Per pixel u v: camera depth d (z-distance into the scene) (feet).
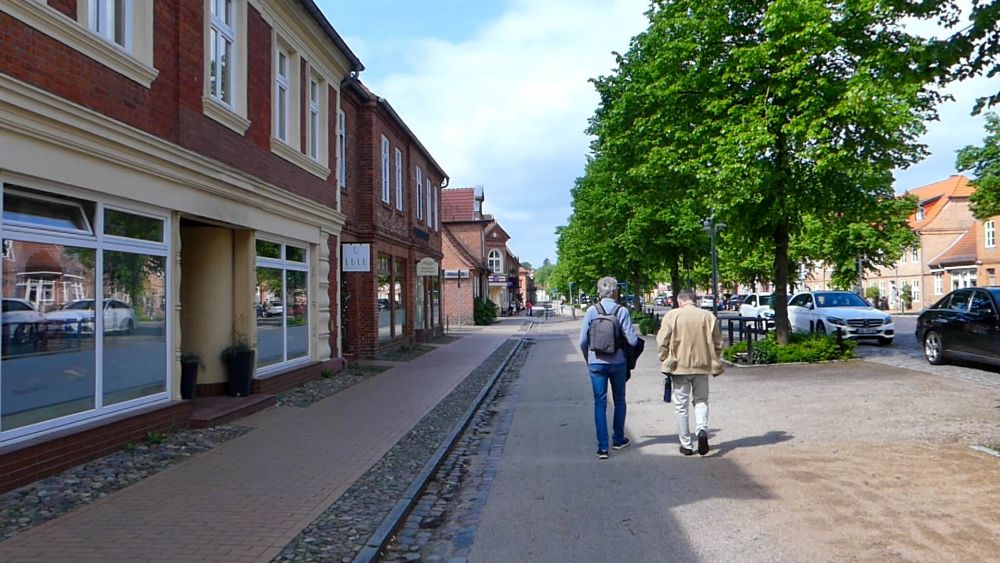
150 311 28.53
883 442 25.82
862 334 65.57
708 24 48.85
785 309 54.24
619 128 63.41
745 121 45.91
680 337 24.75
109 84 25.20
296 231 44.29
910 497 19.19
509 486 22.18
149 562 15.29
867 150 47.29
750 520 17.81
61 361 23.16
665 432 29.53
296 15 43.04
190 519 18.29
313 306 48.14
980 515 17.61
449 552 16.72
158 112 28.45
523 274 375.45
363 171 62.80
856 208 51.21
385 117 68.28
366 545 16.51
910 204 122.11
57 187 22.86
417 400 39.17
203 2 32.07
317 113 49.47
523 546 16.78
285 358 43.09
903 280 195.21
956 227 185.88
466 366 58.59
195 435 28.84
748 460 23.95
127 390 26.86
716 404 35.42
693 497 19.98
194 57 31.14
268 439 28.50
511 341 92.48
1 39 20.21
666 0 52.75
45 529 17.38
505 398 42.96
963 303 45.93
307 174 46.44
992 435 26.40
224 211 34.12
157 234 29.07
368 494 20.88
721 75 49.32
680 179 56.70
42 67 21.85
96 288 24.95
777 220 50.03
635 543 16.57
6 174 20.72
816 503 18.97
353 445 27.48
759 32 48.39
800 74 44.83
